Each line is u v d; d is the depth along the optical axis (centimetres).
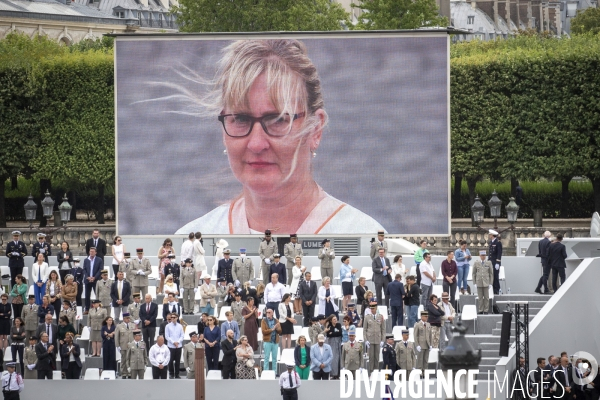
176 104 11038
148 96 11050
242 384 8281
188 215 11056
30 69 15225
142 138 11056
